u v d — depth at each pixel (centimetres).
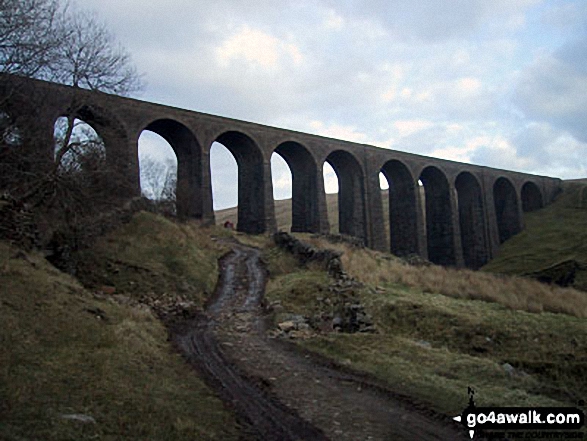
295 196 4953
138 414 725
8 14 2034
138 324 1348
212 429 734
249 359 1230
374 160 5172
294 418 831
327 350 1342
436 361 1276
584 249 5253
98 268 2048
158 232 2727
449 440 766
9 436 552
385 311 1866
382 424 823
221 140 4344
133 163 3325
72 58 2314
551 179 8331
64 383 789
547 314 2025
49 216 2102
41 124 2308
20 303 1125
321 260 2494
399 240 5638
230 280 2416
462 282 2669
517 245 6531
